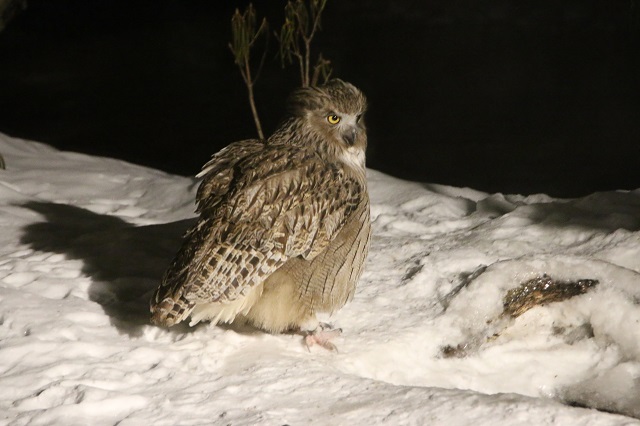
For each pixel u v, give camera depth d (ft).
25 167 37.01
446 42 77.46
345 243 21.02
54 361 19.26
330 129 21.84
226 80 68.28
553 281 22.82
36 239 28.14
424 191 33.17
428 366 21.61
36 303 21.98
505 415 16.72
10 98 64.39
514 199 32.45
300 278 20.58
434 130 58.54
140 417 17.10
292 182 20.43
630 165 51.96
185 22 84.23
